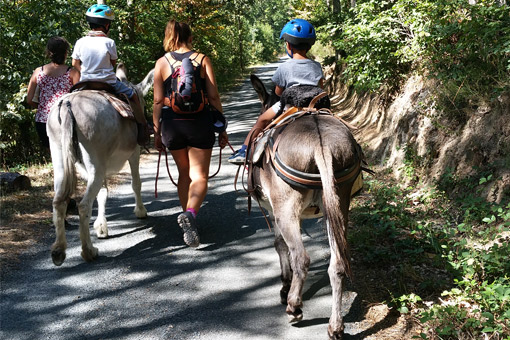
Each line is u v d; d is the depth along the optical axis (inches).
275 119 162.7
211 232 238.2
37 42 392.2
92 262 205.5
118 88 217.9
